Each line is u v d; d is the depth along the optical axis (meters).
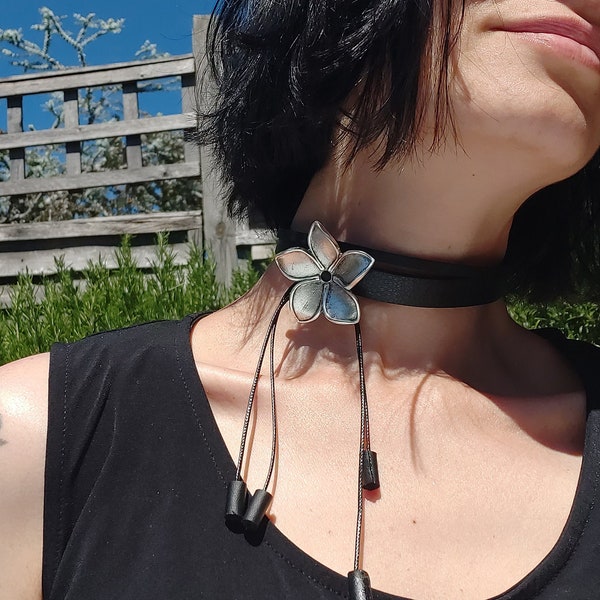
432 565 0.62
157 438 0.70
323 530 0.64
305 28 0.78
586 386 0.81
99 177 3.83
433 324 0.79
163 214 3.64
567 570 0.63
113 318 2.31
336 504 0.66
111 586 0.63
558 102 0.69
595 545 0.64
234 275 2.91
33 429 0.70
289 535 0.63
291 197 0.95
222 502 0.65
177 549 0.63
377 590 0.59
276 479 0.67
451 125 0.71
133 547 0.65
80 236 3.71
